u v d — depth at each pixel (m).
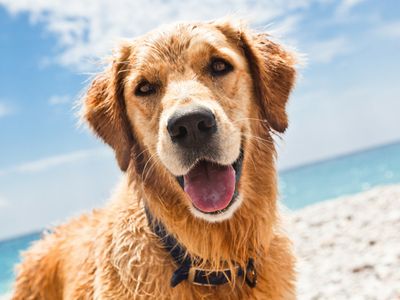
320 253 1.22
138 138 0.55
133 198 0.53
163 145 0.47
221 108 0.48
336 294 0.89
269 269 0.51
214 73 0.52
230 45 0.55
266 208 0.52
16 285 0.69
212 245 0.50
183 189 0.49
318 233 1.44
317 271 1.06
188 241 0.49
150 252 0.49
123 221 0.52
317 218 1.67
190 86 0.49
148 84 0.53
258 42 0.60
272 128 0.56
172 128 0.45
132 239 0.50
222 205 0.47
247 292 0.50
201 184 0.47
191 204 0.48
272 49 0.60
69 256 0.62
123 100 0.57
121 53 0.57
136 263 0.49
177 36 0.53
